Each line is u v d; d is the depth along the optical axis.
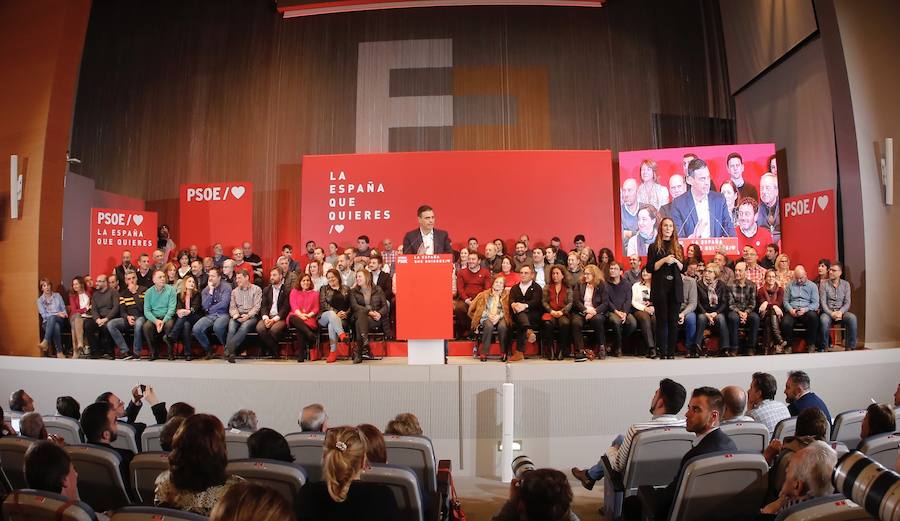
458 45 10.15
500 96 10.05
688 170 8.70
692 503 2.66
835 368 6.27
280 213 10.13
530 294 6.61
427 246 7.55
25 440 3.11
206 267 8.20
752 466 2.64
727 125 9.95
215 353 7.30
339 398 5.73
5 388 6.95
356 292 6.54
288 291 6.95
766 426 3.84
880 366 6.46
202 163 10.36
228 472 2.59
